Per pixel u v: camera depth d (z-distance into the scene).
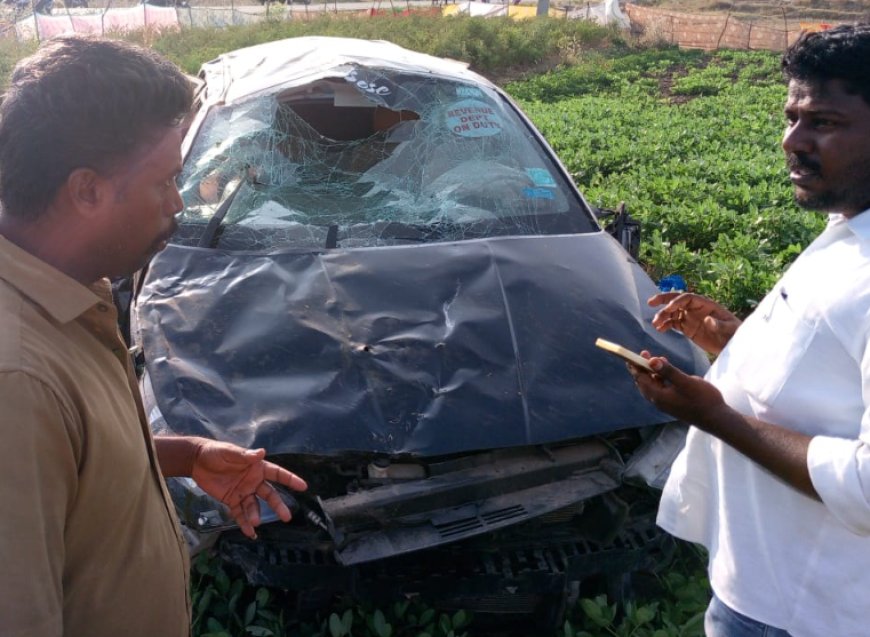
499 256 3.70
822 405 1.76
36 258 1.41
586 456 2.96
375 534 2.70
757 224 7.44
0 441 1.27
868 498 1.60
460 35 26.59
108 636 1.51
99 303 1.49
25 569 1.27
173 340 3.16
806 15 47.09
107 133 1.38
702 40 33.97
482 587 2.78
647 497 3.01
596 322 3.41
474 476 2.82
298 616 3.01
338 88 4.52
